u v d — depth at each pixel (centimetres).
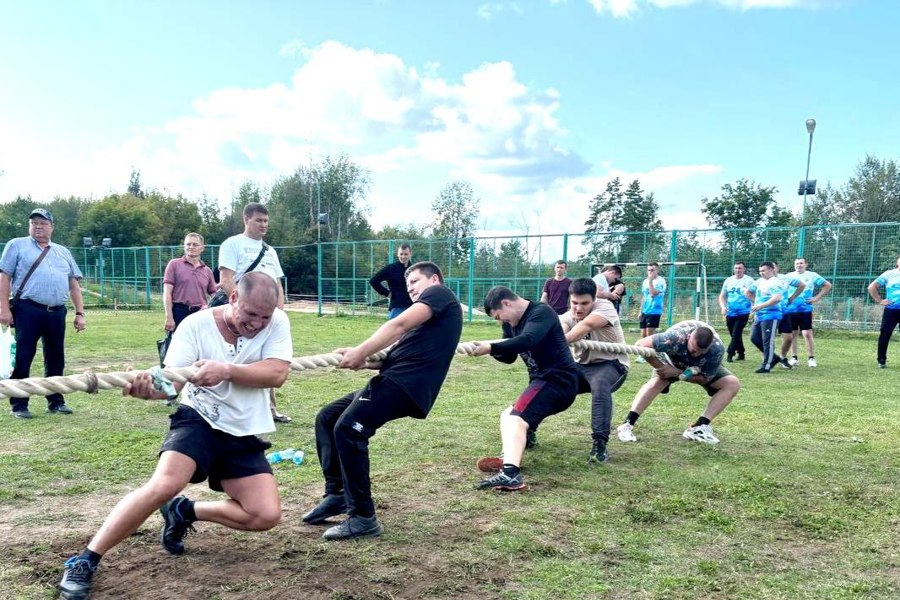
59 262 676
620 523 394
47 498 422
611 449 570
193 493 442
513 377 998
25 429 604
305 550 347
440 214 5691
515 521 393
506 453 457
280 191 6191
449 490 451
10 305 655
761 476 488
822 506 429
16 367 656
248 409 318
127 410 696
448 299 379
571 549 355
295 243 5541
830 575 330
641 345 584
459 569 327
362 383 907
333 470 387
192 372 295
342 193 6128
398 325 363
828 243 1845
